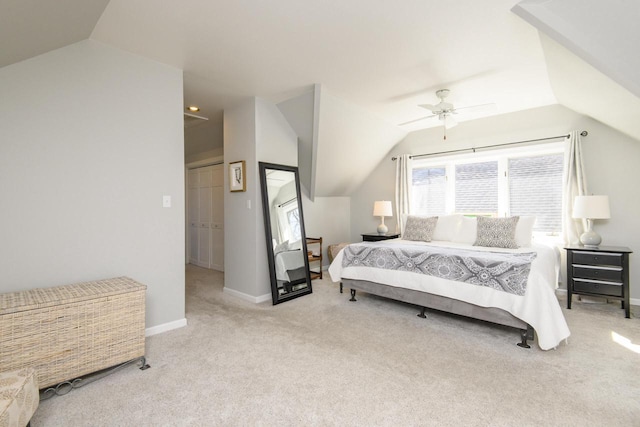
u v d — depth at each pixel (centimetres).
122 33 222
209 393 177
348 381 189
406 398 172
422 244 380
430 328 274
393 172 536
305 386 184
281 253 373
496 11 201
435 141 489
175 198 278
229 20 208
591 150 364
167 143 273
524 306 227
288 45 243
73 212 221
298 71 291
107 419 155
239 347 236
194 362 213
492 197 444
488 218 378
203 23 211
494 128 436
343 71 291
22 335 162
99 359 188
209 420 154
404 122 460
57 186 214
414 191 518
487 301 247
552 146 390
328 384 186
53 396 174
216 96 354
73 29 196
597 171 360
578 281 324
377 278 323
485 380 190
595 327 274
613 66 191
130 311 202
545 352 227
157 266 266
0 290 192
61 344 175
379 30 223
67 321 177
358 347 236
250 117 364
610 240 353
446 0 190
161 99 269
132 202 251
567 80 282
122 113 246
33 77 204
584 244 340
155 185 265
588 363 210
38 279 206
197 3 189
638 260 339
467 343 243
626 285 301
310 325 282
